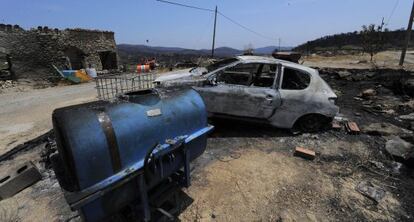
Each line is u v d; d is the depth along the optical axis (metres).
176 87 3.05
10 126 5.92
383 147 4.43
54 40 16.38
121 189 2.11
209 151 4.30
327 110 4.88
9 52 14.20
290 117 4.93
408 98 7.80
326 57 34.19
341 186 3.31
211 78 4.96
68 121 1.82
